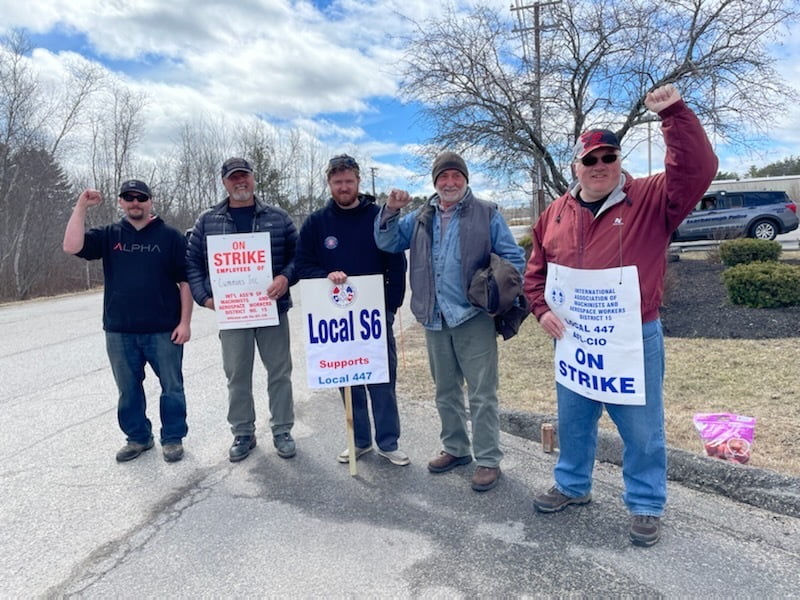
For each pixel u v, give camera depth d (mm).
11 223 24953
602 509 3098
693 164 2373
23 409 5320
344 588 2475
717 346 6395
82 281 26953
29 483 3648
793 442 3646
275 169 32156
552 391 5066
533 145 10148
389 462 3855
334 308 3662
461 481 3523
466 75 9984
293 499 3346
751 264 8289
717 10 8516
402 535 2906
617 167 2656
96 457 4074
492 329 3396
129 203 3795
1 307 16109
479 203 3402
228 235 3838
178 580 2572
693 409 4406
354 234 3764
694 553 2643
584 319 2818
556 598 2359
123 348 3924
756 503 3047
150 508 3281
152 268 3869
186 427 4125
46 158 25547
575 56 9656
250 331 3975
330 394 5520
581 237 2799
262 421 4801
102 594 2486
